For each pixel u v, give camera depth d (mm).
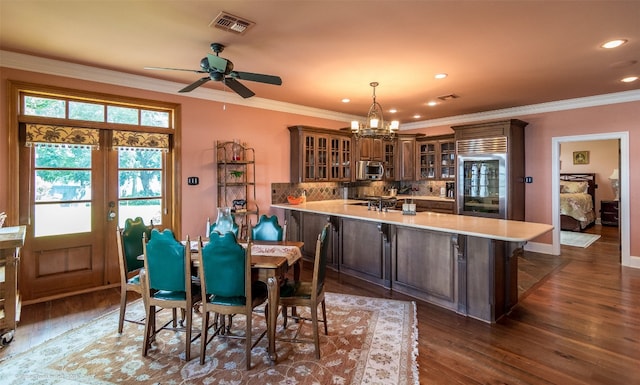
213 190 4797
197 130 4629
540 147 5488
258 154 5312
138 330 2842
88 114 3848
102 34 2875
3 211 3320
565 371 2227
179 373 2209
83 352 2475
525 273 4426
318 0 2299
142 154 4281
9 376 2180
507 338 2678
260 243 3080
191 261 2533
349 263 4441
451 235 3223
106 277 4008
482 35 2844
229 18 2570
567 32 2771
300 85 4375
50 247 3666
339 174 6156
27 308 3324
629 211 4715
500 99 5098
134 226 3008
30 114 3500
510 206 5277
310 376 2166
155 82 4207
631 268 4660
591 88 4461
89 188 3898
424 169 6949
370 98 5102
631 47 3074
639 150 4605
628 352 2459
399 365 2283
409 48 3119
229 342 2627
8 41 3033
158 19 2592
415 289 3598
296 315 3072
